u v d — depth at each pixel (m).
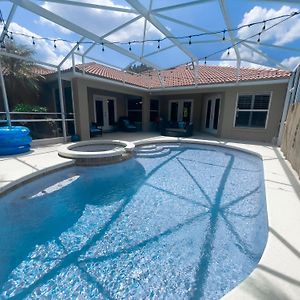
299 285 2.03
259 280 2.08
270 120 10.60
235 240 3.55
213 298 2.49
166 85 14.29
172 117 16.73
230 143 10.41
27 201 4.83
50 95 12.23
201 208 4.68
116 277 2.80
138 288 2.63
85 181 6.18
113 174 6.82
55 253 3.23
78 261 3.07
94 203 4.89
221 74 13.70
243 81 10.68
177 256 3.19
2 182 4.76
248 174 6.95
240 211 4.54
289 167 6.29
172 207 4.73
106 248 3.36
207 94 14.59
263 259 2.38
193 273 2.86
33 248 3.33
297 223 3.19
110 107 15.77
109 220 4.18
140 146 10.57
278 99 10.22
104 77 10.80
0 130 7.16
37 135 9.25
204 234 3.73
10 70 9.96
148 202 4.96
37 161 6.54
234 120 11.77
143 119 15.46
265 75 10.98
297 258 2.40
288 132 7.37
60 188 5.61
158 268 2.96
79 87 10.04
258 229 3.88
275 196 4.21
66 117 10.32
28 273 2.85
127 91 13.31
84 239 3.58
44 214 4.34
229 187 5.88
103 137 12.23
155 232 3.79
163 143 11.58
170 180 6.41
